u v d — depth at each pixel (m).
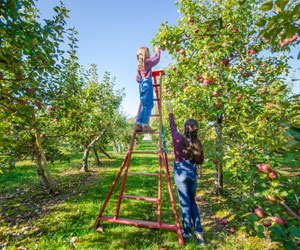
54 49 2.85
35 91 2.88
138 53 3.02
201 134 4.19
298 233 1.42
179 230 2.40
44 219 3.19
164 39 3.90
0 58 2.10
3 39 2.24
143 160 10.66
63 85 3.83
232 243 2.36
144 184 5.18
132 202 3.80
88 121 7.65
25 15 2.21
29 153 4.78
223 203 3.74
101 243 2.40
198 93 3.93
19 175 6.99
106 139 10.40
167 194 4.28
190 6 3.74
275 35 1.26
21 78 2.39
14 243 2.49
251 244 2.34
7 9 1.98
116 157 12.86
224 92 3.41
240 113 2.86
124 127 16.12
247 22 3.76
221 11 3.78
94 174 7.05
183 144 2.42
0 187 5.44
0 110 3.19
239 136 2.99
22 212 3.55
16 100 2.59
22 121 3.57
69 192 4.79
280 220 1.63
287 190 1.90
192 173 2.40
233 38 3.70
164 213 3.29
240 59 4.13
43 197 4.45
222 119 3.97
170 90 5.01
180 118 4.93
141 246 2.33
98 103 8.48
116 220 2.71
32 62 2.76
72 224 2.97
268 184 1.91
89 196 4.28
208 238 2.52
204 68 3.73
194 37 3.94
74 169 8.15
